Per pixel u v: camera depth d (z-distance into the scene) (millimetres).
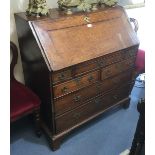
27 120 1974
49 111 1566
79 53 1475
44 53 1356
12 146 1704
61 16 1503
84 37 1536
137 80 2613
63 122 1634
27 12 1489
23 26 1478
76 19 1545
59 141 1673
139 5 2473
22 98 1545
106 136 1829
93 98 1739
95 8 1719
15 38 1710
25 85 1837
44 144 1732
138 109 990
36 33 1367
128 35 1789
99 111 1890
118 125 1949
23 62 1748
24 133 1835
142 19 2488
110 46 1643
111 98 1926
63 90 1475
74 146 1724
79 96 1611
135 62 1967
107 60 1657
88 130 1885
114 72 1787
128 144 1752
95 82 1667
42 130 1811
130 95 2225
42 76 1469
